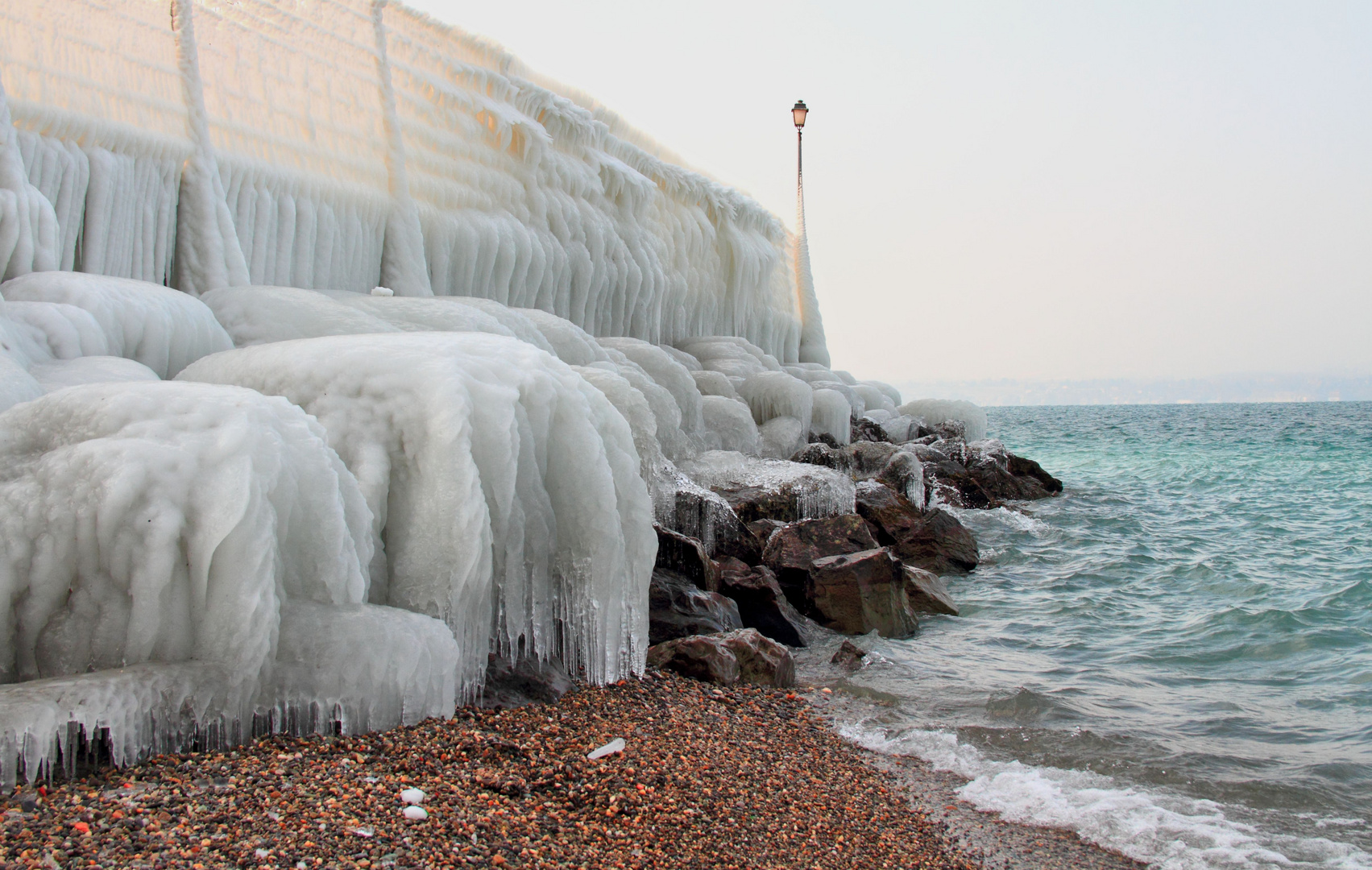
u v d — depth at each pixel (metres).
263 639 3.70
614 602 5.45
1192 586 10.95
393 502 4.75
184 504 3.66
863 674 6.76
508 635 5.14
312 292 7.92
